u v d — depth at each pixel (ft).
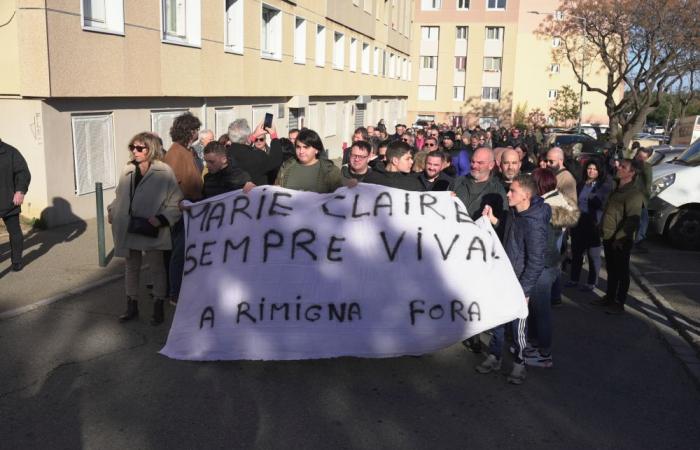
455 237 16.66
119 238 19.17
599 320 22.21
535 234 15.74
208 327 16.10
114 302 21.84
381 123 56.90
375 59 118.73
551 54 181.37
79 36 34.47
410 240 16.65
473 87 185.37
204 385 15.65
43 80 32.27
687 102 169.68
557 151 23.50
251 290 16.26
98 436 13.06
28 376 15.81
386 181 19.92
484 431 13.84
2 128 33.68
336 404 14.87
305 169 20.08
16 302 21.30
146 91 41.32
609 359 18.54
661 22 100.83
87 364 16.66
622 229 22.39
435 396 15.49
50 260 27.02
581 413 14.92
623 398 15.87
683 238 36.09
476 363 17.71
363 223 16.89
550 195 18.12
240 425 13.71
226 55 53.42
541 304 17.07
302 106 73.56
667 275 29.55
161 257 19.40
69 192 35.19
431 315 16.07
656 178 36.55
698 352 19.16
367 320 16.03
